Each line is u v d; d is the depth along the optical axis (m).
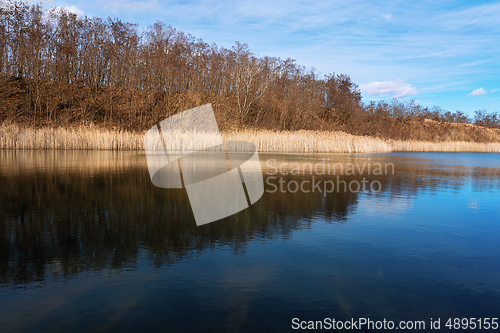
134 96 34.75
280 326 2.98
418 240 5.40
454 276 4.07
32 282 3.71
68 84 35.09
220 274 4.00
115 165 14.23
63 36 36.75
